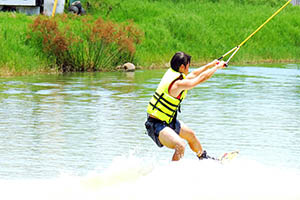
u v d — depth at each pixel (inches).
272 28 4097.0
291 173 909.8
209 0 4456.2
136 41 3034.0
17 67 2452.0
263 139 1175.0
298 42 4141.2
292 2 5187.0
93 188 829.2
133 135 1207.6
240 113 1496.1
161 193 801.6
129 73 2691.9
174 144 858.1
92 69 2768.2
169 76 869.8
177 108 885.8
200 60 3420.3
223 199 780.6
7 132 1216.2
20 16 2972.4
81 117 1408.7
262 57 3710.6
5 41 2524.6
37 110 1499.8
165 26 3548.2
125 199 781.9
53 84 2110.0
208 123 1344.7
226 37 3784.5
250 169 916.0
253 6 4544.8
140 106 1601.9
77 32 2859.3
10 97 1732.3
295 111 1549.0
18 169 930.7
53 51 2652.6
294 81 2372.0
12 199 777.6
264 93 1939.0
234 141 1151.0
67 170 924.6
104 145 1108.5
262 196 789.9
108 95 1824.6
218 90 2007.9
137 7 3826.3
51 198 782.5
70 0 3678.6
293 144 1134.4
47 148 1080.2
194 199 778.8
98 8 3794.3
